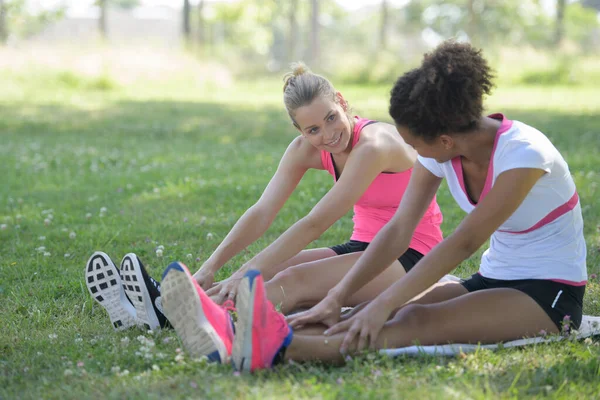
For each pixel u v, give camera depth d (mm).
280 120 14031
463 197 2793
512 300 2678
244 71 40031
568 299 2717
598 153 8578
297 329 2689
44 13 39594
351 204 3070
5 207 6133
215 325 2586
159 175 7688
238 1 51344
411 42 46438
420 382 2369
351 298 3082
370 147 3068
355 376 2408
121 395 2318
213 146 10445
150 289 3055
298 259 3316
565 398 2242
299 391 2262
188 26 38656
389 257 2820
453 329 2660
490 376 2449
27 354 2820
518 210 2650
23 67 21422
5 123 13016
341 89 23734
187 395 2283
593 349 2719
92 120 13797
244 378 2391
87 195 6672
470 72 2473
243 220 3350
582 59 25281
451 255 2586
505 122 2623
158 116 14695
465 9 55375
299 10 58812
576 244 2734
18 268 4238
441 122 2500
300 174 3430
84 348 2842
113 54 23656
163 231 5172
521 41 47188
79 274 4082
